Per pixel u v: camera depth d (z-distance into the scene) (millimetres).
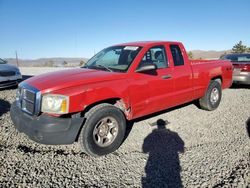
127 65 4293
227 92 8922
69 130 3336
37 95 3396
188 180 2998
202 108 6250
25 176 3064
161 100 4707
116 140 3863
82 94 3445
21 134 4426
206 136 4473
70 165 3391
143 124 5117
